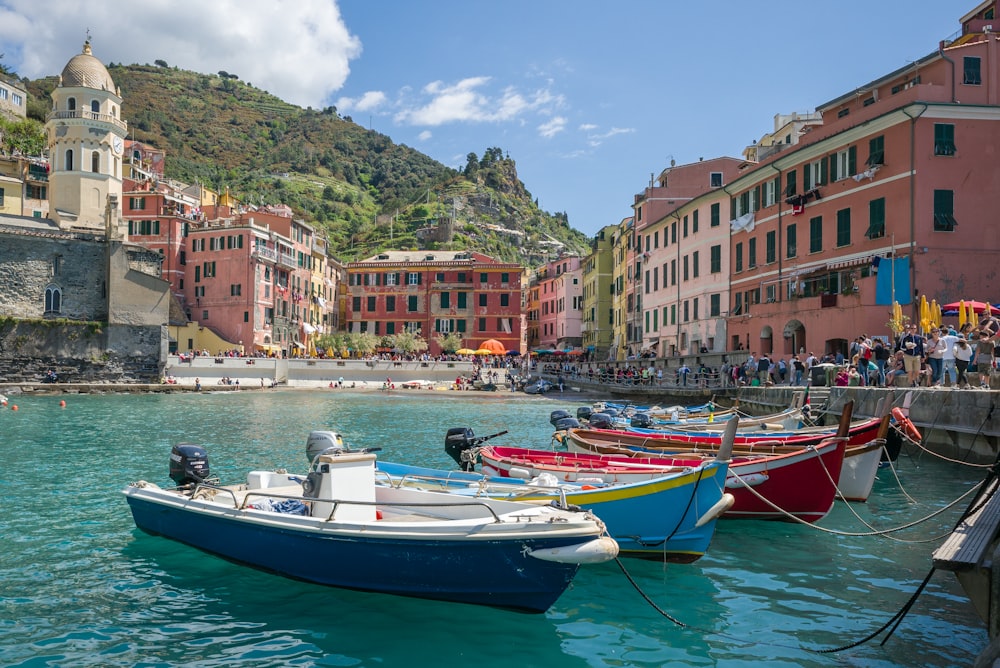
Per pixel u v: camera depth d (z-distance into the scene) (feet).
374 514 33.58
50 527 43.34
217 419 112.57
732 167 202.49
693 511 36.29
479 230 543.39
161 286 189.26
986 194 103.81
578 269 306.14
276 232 260.21
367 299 284.00
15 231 177.06
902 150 105.60
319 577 32.22
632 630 28.81
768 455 48.21
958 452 64.39
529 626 29.07
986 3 122.62
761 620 29.86
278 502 36.01
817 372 96.43
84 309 185.78
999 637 20.03
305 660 25.61
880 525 46.16
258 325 238.27
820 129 126.82
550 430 104.63
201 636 27.61
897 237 106.01
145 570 35.14
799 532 44.47
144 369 185.98
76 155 207.21
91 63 213.25
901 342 80.02
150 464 66.95
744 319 146.41
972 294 102.68
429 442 87.10
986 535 24.08
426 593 30.63
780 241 136.67
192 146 654.53
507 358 261.03
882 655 26.21
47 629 28.19
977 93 105.91
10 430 93.86
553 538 27.94
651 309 204.33
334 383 204.33
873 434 51.57
